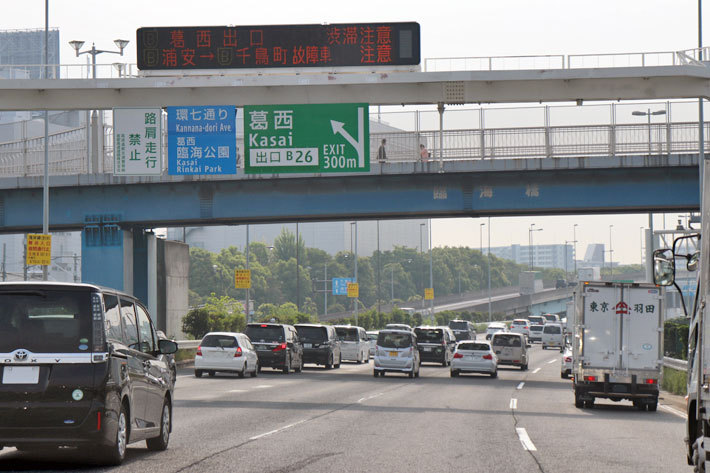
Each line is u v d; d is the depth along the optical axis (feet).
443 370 163.94
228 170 97.25
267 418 64.95
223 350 120.98
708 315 30.35
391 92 91.25
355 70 86.07
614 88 89.61
